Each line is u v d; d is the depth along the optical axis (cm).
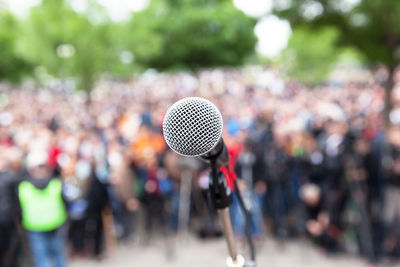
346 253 552
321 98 1273
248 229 161
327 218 537
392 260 498
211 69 3073
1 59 3016
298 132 594
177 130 109
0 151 473
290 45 1931
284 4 939
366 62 1020
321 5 920
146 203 620
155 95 2011
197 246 609
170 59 3005
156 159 631
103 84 2123
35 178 436
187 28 2900
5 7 2700
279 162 580
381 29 908
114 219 650
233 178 140
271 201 587
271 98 1364
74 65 1476
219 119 112
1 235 439
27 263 488
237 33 2988
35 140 616
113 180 621
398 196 475
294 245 590
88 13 1452
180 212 612
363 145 500
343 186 526
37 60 1476
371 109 1142
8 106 1638
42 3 1435
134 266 550
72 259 580
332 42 998
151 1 1912
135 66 1791
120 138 865
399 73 1250
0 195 436
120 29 1502
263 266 520
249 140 588
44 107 1566
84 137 691
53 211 437
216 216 638
